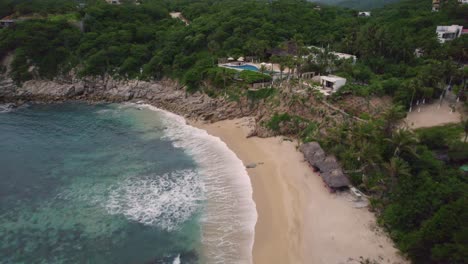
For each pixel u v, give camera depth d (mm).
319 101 66562
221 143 67000
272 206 45469
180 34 112500
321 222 41469
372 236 38562
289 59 82688
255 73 85875
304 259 35844
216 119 79562
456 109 66062
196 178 54125
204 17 128375
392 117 49500
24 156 62938
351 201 45219
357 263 34750
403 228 37688
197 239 40156
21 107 93812
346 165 50875
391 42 85312
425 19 107938
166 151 64500
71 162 60469
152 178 54375
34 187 52281
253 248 38000
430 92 66625
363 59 87312
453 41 86812
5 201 48656
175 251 38500
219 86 85500
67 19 120625
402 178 42906
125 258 37719
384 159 48656
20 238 41094
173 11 165500
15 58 104188
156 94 97562
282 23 116938
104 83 103312
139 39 116500
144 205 47219
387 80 70750
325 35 109625
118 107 93688
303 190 48500
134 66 105000
